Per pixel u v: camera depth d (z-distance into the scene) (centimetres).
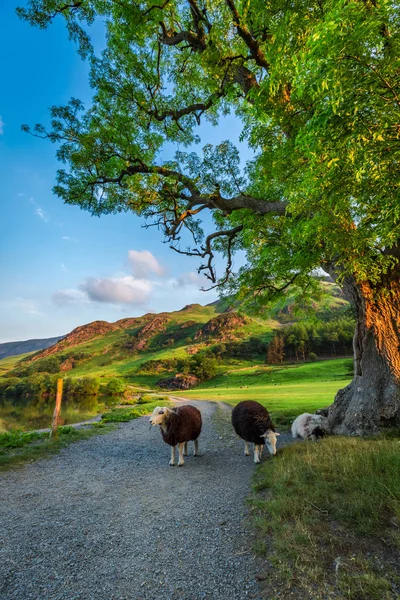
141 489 598
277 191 1059
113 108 1056
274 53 423
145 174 1129
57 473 714
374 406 848
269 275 1060
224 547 364
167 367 13125
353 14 265
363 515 361
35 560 348
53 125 948
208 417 1733
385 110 294
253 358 12294
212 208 1138
